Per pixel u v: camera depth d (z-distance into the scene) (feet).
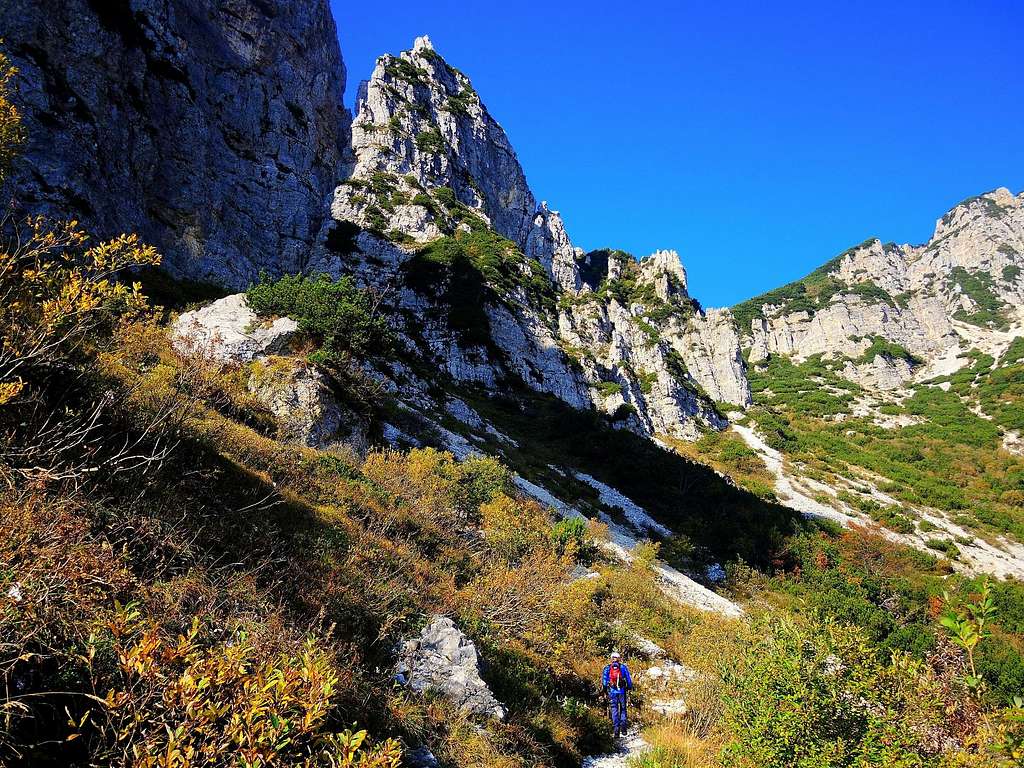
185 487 28.17
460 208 254.47
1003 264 552.82
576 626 47.03
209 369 54.65
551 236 330.34
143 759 10.05
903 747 17.35
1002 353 392.06
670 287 344.90
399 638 29.84
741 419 293.43
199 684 10.64
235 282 130.41
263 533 29.37
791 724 20.53
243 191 151.53
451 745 24.75
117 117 109.40
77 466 21.11
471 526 61.46
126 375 37.47
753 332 526.16
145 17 124.77
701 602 81.97
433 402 128.98
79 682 12.78
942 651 18.06
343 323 74.38
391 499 49.90
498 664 34.01
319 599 27.32
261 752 10.55
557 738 31.24
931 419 322.55
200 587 21.03
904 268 617.62
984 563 170.19
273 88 175.94
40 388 22.25
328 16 212.84
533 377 191.93
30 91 90.94
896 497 223.92
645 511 132.87
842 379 424.05
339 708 21.67
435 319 182.91
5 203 69.46
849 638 21.86
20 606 12.39
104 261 19.84
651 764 29.68
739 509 150.41
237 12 167.02
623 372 238.07
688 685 42.63
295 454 46.93
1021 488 228.43
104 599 15.14
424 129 271.08
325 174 205.26
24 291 18.75
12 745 11.02
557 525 75.51
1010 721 13.91
